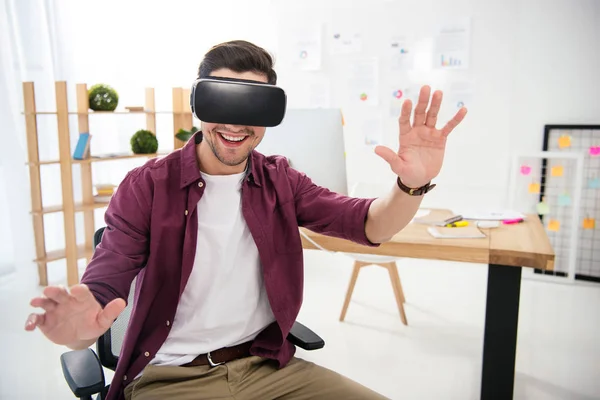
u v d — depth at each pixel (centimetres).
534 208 348
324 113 201
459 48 348
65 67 359
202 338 121
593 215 334
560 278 338
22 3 334
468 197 363
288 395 125
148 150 358
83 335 89
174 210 118
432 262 383
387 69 367
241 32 410
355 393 123
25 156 330
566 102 331
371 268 369
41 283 331
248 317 124
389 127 375
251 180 124
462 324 274
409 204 115
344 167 204
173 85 422
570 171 336
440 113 361
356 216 125
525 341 253
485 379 176
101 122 389
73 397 206
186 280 116
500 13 336
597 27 317
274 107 109
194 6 414
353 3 368
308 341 127
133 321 117
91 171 356
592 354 241
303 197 134
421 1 352
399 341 254
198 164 122
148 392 115
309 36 382
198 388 117
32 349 248
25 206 322
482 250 165
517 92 341
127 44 400
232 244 121
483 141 354
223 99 106
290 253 130
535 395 205
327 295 316
